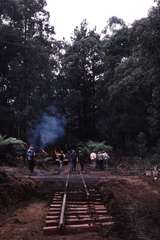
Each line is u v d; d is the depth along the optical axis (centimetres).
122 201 1886
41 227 1455
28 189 2355
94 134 8362
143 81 5281
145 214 1625
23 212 1838
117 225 1391
